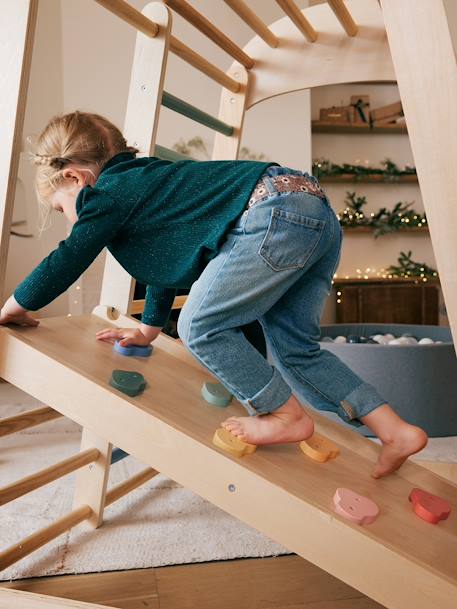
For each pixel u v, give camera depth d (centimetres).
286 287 111
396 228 469
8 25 107
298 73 194
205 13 397
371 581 86
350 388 116
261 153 407
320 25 190
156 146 169
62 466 136
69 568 133
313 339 122
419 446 109
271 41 190
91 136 124
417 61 92
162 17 150
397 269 475
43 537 132
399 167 486
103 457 151
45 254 374
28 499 166
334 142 481
